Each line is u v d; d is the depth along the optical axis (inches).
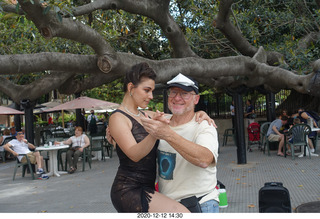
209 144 92.1
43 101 1299.2
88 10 269.1
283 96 828.0
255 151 522.9
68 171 436.5
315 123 469.4
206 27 463.2
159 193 96.3
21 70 237.0
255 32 477.7
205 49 492.4
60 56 253.0
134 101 97.7
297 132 429.4
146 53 621.9
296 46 477.7
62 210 255.6
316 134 474.0
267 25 513.3
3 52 423.5
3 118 1480.1
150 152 97.3
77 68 262.5
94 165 488.1
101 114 1470.2
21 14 226.4
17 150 414.9
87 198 289.9
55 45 464.1
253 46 450.9
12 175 451.5
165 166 100.7
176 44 361.7
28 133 438.9
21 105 433.4
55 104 997.8
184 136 98.8
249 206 232.7
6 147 412.8
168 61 304.2
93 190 320.8
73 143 450.0
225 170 385.4
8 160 622.2
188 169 98.9
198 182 98.7
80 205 267.7
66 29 213.2
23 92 428.5
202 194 98.7
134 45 552.7
